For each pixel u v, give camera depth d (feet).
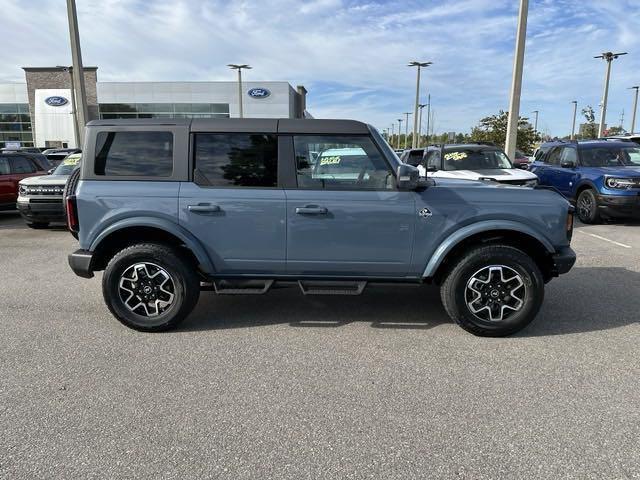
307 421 10.04
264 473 8.46
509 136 52.29
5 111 183.01
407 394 11.14
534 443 9.29
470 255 14.11
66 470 8.53
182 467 8.62
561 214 14.29
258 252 14.56
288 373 12.17
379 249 14.40
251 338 14.44
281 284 15.05
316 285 14.78
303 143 14.34
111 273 14.56
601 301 17.80
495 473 8.46
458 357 13.10
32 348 13.74
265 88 163.73
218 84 163.73
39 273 22.43
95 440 9.39
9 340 14.34
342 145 14.32
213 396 11.04
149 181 14.49
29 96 180.86
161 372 12.23
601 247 27.20
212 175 14.47
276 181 14.38
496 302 14.35
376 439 9.43
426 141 207.92
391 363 12.73
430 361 12.85
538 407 10.58
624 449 9.11
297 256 14.55
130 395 11.09
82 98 51.65
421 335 14.67
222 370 12.34
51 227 36.63
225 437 9.50
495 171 35.19
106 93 164.04
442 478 8.34
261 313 16.65
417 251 14.40
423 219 14.20
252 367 12.51
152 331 14.87
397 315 16.46
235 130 14.35
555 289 19.30
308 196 14.21
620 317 16.14
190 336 14.60
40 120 180.34
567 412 10.38
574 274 21.52
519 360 12.91
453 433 9.63
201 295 18.78
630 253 25.66
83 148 14.74
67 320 16.06
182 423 9.97
